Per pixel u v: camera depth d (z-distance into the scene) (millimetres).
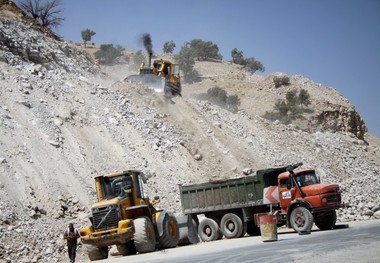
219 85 83625
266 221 17297
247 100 73875
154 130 31359
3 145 22172
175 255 15672
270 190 20484
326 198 18953
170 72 39719
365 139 70000
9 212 18719
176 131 33219
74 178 22891
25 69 30156
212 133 35250
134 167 26250
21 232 18141
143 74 38281
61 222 19859
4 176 20422
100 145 26625
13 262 16703
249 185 21125
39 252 17766
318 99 70188
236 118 41312
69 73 34219
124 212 17828
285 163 37469
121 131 28984
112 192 18547
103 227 17484
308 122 61531
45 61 33125
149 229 17859
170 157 29516
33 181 21234
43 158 22969
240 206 21266
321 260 10789
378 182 35062
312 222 18609
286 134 44375
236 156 34125
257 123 43031
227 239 21438
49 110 27125
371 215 22953
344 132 63688
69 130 26406
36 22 44375
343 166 45219
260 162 35156
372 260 10133
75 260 18578
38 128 24938
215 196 21828
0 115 24000
